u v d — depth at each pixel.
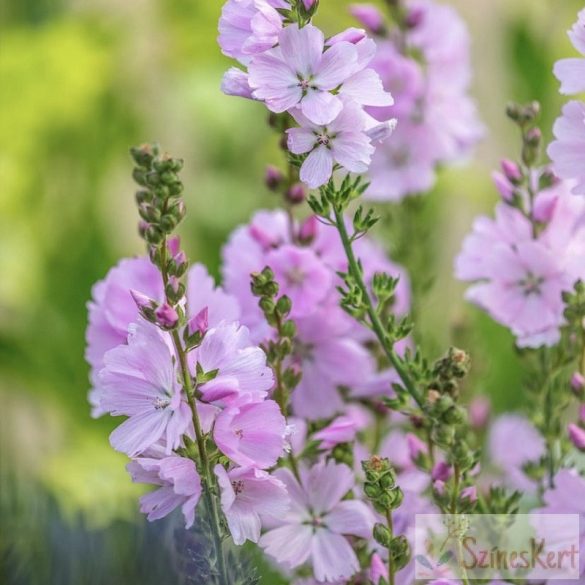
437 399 1.47
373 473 1.46
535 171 1.59
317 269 1.56
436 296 1.88
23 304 2.35
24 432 2.36
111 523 1.57
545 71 2.23
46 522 1.58
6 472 1.66
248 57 1.48
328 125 1.46
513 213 1.59
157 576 1.52
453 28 1.79
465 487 1.50
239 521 1.43
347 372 1.57
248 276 1.58
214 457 1.44
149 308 1.44
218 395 1.43
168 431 1.43
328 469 1.50
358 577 1.50
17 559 1.55
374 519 1.50
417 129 1.78
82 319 2.28
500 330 1.85
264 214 1.61
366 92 1.46
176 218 1.46
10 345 2.27
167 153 1.46
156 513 1.45
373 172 1.79
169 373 1.44
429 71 1.79
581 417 1.54
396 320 1.65
